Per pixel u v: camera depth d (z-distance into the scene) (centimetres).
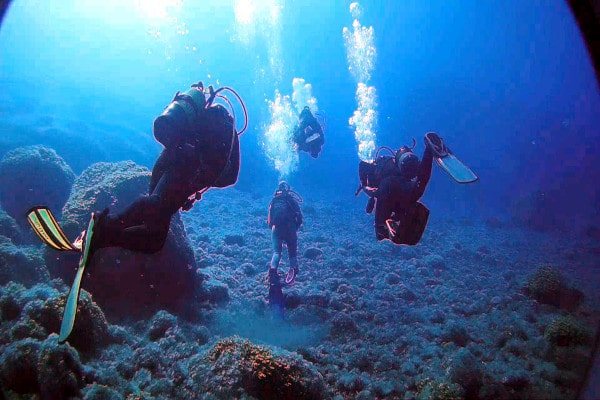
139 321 462
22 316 371
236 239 891
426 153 377
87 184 626
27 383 299
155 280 516
